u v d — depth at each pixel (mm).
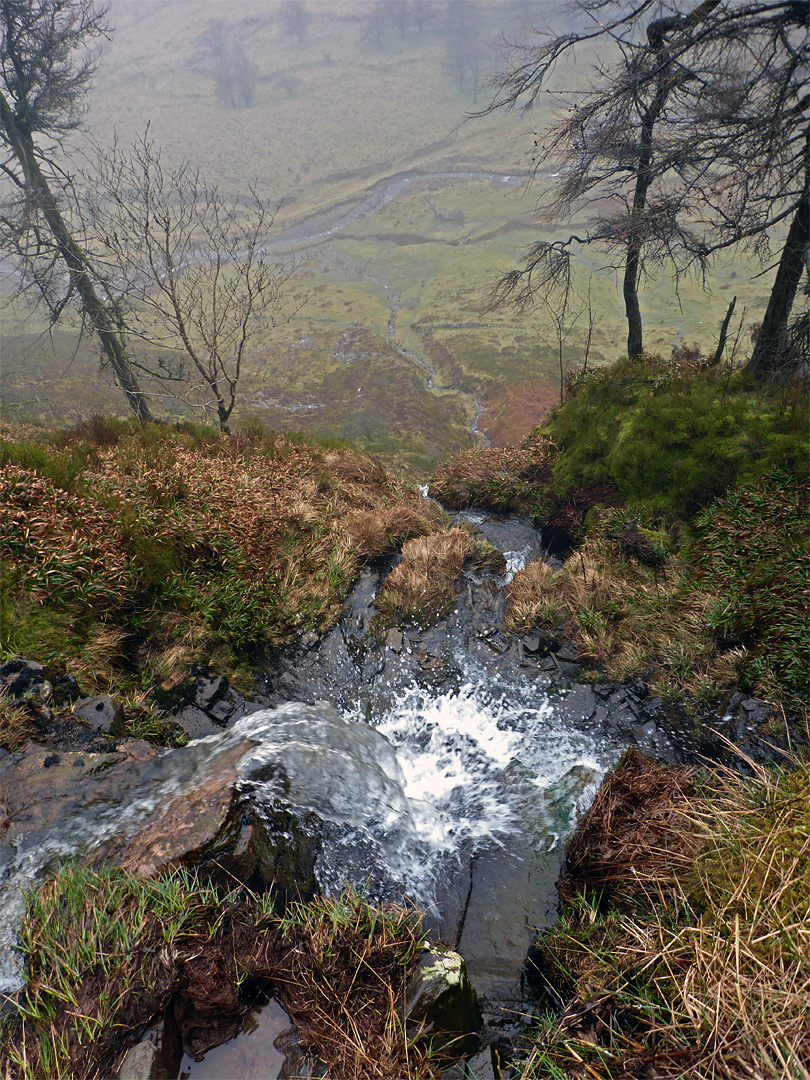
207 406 13852
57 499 6473
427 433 44531
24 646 5086
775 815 3068
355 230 94062
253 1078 2746
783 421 8477
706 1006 2430
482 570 8289
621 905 3506
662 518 8383
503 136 120062
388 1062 2771
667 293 61406
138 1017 2801
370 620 7215
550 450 11641
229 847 3504
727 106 8977
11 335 56562
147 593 6258
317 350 62625
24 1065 2514
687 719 5625
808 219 8766
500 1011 3285
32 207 16609
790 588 6047
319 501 9391
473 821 4730
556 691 6184
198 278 14664
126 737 4691
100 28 18953
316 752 4715
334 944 3244
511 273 14844
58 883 3211
